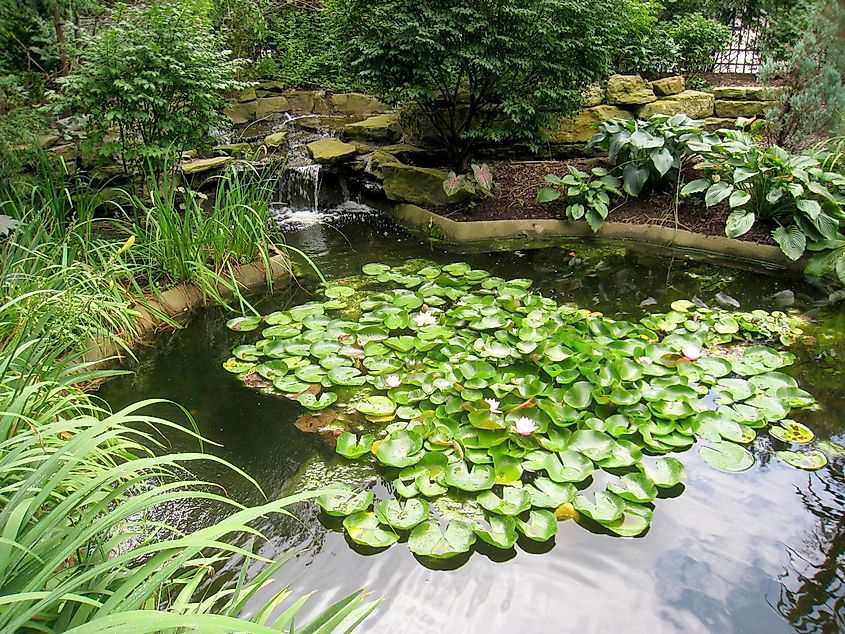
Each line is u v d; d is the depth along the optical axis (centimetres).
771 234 426
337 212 549
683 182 495
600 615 160
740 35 778
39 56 512
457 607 162
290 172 538
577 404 247
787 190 409
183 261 356
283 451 230
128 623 79
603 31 500
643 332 308
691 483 210
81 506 137
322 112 731
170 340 322
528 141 577
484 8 476
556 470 210
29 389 156
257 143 609
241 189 428
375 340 306
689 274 399
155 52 391
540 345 283
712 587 169
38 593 83
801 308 348
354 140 616
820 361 290
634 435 233
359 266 421
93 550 131
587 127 582
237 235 385
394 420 246
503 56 472
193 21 431
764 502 201
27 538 103
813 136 472
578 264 420
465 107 568
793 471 216
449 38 460
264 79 772
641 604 163
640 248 448
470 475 208
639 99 593
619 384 256
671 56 682
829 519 194
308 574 173
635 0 673
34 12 470
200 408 260
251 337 324
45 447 154
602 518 190
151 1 415
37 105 469
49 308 250
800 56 471
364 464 222
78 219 376
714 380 267
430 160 577
